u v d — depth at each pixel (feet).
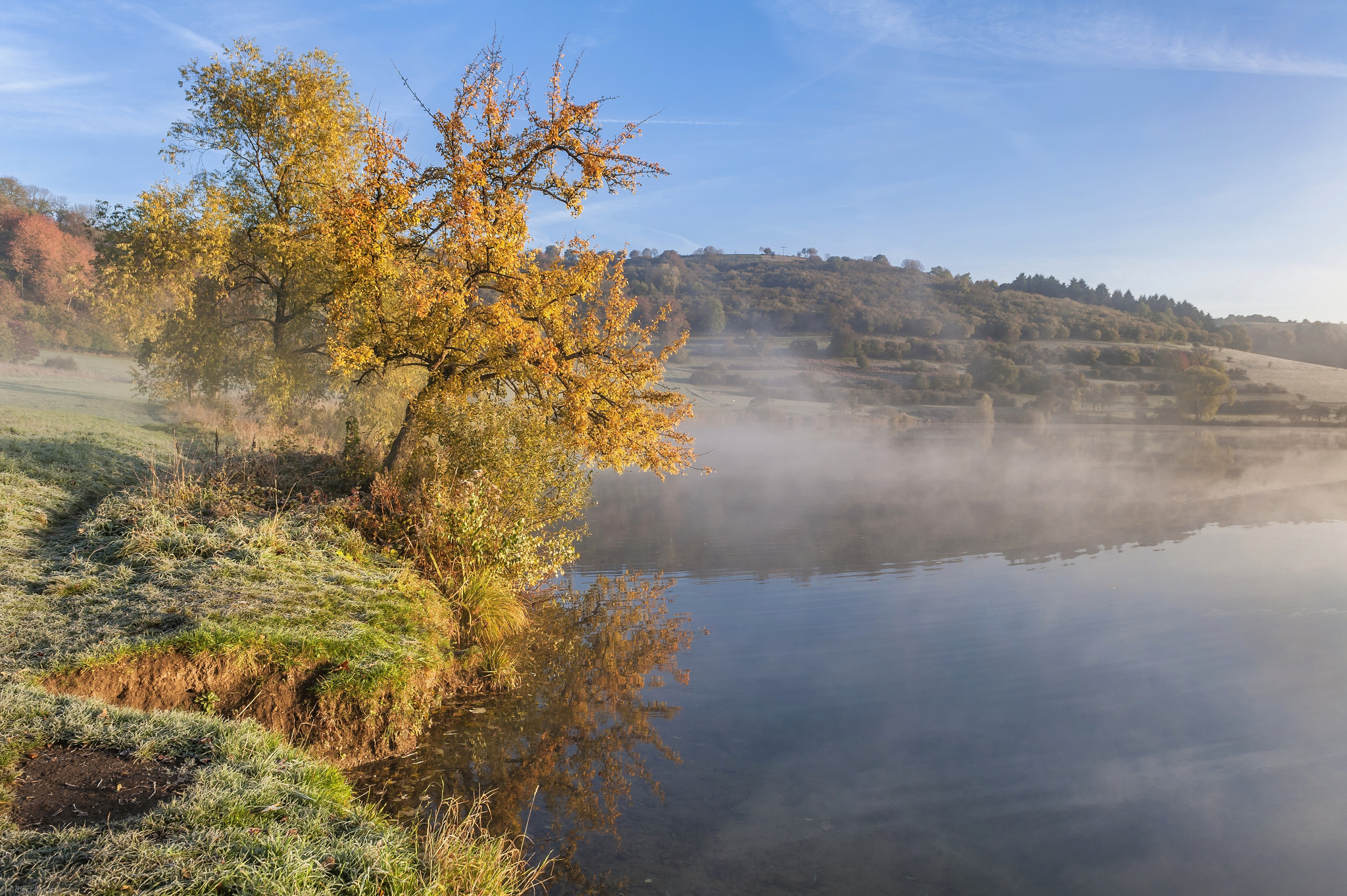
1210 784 23.99
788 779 23.29
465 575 33.30
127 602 23.49
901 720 28.40
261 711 20.83
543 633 36.55
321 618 24.57
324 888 11.40
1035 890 18.01
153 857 11.08
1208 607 45.57
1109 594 48.37
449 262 39.27
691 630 39.52
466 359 41.19
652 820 20.22
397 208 38.19
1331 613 44.21
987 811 21.83
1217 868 19.20
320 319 74.84
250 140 72.54
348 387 72.13
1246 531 72.95
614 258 41.01
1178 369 380.78
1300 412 335.88
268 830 12.64
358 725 21.91
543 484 41.65
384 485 37.76
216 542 29.84
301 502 37.68
